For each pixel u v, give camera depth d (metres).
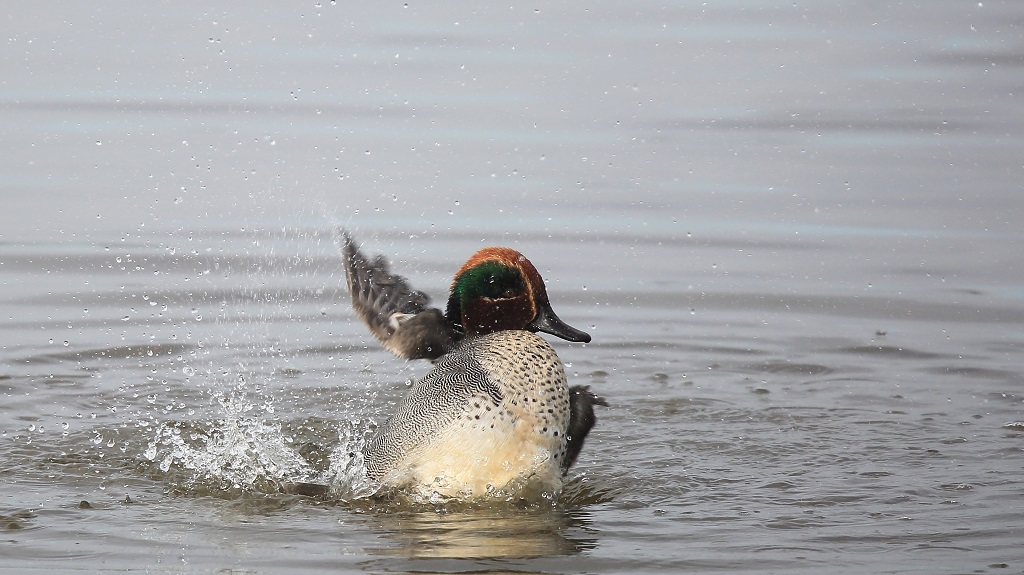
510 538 7.18
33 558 6.75
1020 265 13.66
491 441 7.63
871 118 18.31
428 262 13.45
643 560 6.81
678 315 12.66
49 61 19.45
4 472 8.48
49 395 10.41
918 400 10.48
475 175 16.02
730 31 22.39
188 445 9.31
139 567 6.63
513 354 7.78
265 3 23.19
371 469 8.05
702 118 18.39
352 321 12.59
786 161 16.78
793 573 6.61
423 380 8.08
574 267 13.71
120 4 22.58
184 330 12.10
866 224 14.93
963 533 7.26
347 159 16.16
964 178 16.11
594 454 9.15
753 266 13.82
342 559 6.78
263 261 13.53
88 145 16.38
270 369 11.34
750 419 10.05
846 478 8.47
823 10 23.52
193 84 18.59
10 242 13.76
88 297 12.67
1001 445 9.23
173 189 15.15
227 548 6.96
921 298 12.92
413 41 21.38
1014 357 11.49
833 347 11.86
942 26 22.50
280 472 8.65
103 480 8.39
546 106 18.61
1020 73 19.95
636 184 15.99
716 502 7.96
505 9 23.55
